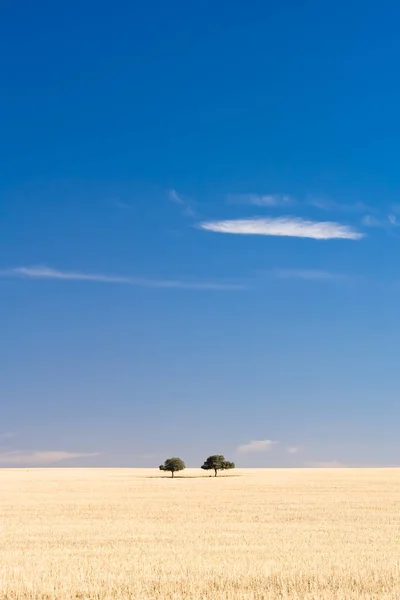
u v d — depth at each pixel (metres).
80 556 30.42
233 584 23.23
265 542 35.50
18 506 64.19
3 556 30.45
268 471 165.62
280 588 22.64
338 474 139.38
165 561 28.38
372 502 66.81
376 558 28.72
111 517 52.09
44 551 32.44
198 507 61.78
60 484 111.12
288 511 56.75
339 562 27.33
